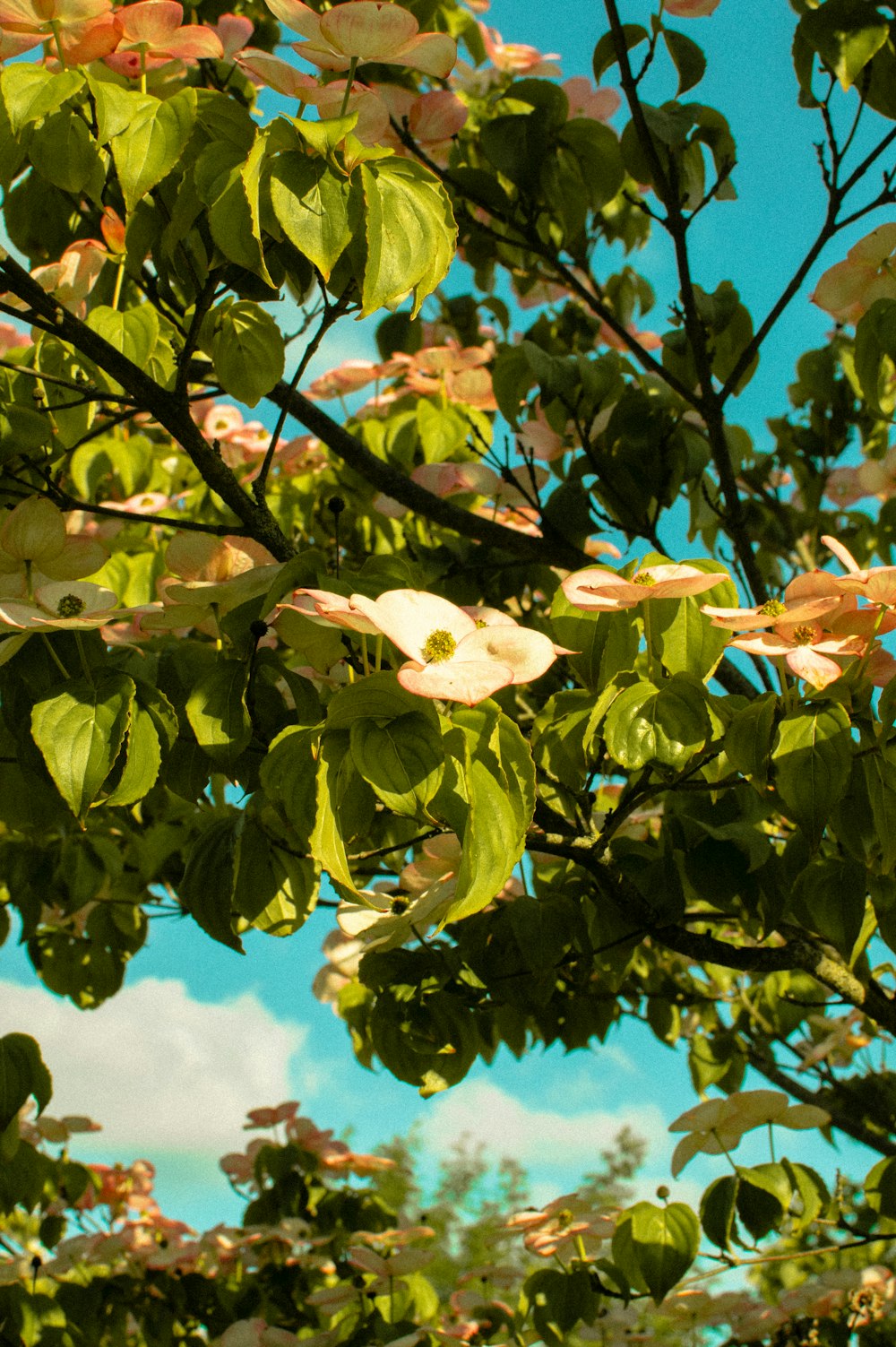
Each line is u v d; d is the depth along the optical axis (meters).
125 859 3.46
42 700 1.68
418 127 3.18
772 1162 2.39
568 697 2.02
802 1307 3.35
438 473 3.28
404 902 2.30
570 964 2.72
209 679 1.90
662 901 2.28
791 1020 3.49
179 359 2.04
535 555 3.17
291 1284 3.72
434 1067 2.29
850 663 1.81
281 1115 3.84
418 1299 3.14
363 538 3.70
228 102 1.89
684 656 1.86
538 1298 2.75
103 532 3.34
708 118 2.91
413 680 1.34
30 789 2.18
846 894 2.03
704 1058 3.41
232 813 2.44
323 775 1.46
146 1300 3.62
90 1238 3.55
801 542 3.96
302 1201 3.79
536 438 3.40
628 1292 2.70
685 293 2.84
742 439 3.78
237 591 2.01
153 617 2.07
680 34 2.75
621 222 3.92
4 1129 2.21
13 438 2.02
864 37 2.43
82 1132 3.74
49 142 1.85
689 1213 2.36
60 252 2.80
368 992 3.05
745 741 1.78
